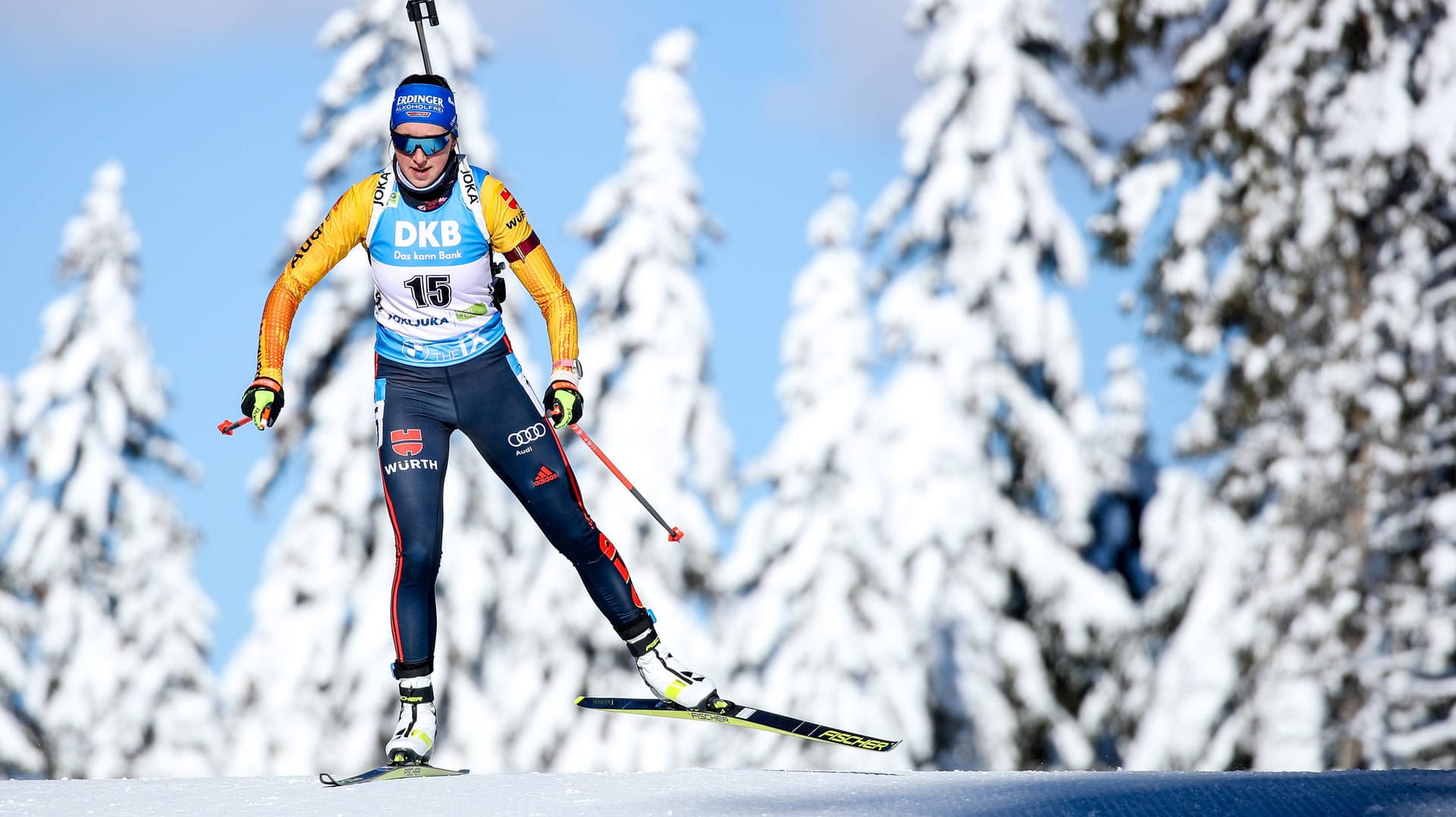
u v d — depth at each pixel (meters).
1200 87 41.03
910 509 47.53
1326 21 38.19
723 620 51.84
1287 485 37.12
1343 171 37.59
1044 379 50.09
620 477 12.01
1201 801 8.94
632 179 52.00
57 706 56.09
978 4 50.00
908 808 8.93
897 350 49.94
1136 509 51.41
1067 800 9.05
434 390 11.57
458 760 47.44
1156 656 46.59
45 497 57.00
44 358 57.53
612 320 51.53
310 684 46.66
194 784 10.71
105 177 58.72
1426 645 34.81
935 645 47.25
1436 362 35.09
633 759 48.44
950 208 49.88
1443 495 34.47
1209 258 41.25
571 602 49.59
